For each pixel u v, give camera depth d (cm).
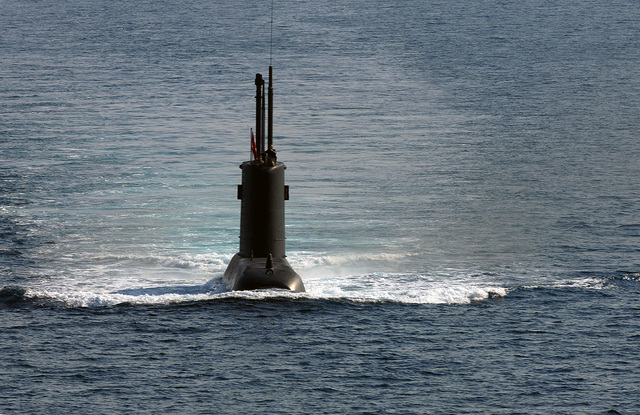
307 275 13362
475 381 9738
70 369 9969
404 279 13212
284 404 9231
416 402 9288
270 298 11812
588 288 12775
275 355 10338
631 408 9150
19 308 11812
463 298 12269
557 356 10369
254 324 11138
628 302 12188
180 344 10619
